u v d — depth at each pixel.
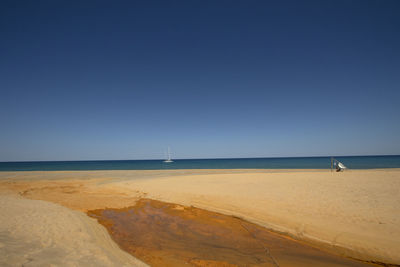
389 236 5.97
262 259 5.20
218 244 6.13
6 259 3.71
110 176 24.22
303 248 5.88
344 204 8.76
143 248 5.79
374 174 16.78
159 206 10.53
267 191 11.82
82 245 5.16
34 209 8.32
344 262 5.12
